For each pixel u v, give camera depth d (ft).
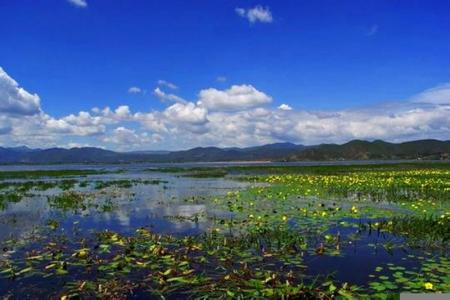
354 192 93.15
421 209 64.13
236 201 78.95
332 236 45.55
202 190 109.40
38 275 34.68
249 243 43.80
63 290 31.27
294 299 28.84
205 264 36.94
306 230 50.42
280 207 69.82
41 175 221.25
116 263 36.32
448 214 53.21
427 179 119.14
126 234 51.19
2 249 43.78
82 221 61.46
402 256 38.88
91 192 106.83
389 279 32.22
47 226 57.31
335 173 176.86
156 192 104.99
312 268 35.63
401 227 49.62
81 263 37.55
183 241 44.75
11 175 222.69
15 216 67.00
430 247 42.01
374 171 186.60
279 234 46.65
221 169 279.69
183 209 71.97
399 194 87.04
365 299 27.81
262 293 29.37
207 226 55.36
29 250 43.39
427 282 30.78
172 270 33.83
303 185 110.01
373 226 52.11
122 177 191.01
